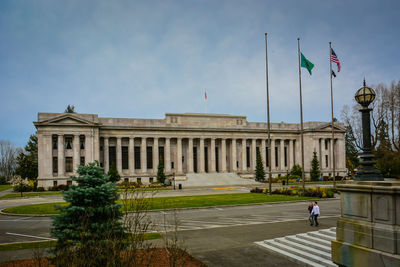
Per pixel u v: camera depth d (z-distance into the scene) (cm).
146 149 8294
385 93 6444
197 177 8044
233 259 1753
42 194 5806
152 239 2114
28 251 1852
